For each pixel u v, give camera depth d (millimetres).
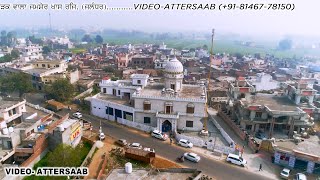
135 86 76062
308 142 54594
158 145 59094
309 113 65938
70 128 54312
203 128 66312
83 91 101938
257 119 65750
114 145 58531
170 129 65750
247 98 72688
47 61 117938
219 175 48375
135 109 67250
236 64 165750
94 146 55219
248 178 47844
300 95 67688
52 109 82688
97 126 69312
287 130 66000
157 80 103062
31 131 54875
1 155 47062
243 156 55406
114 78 114250
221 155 55344
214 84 110562
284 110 63406
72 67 135625
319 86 103562
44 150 52531
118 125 70188
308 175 49188
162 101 65125
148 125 67438
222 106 83750
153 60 154750
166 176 36875
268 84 105625
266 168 51281
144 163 50875
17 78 90375
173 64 69812
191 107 64000
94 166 49000
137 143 57906
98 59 165750
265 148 56938
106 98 77375
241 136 63875
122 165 49625
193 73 130750
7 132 49719
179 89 71938
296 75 139625
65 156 47000
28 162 47250
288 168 51375
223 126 72062
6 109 60875
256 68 160375
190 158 52719
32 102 91000
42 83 99750
